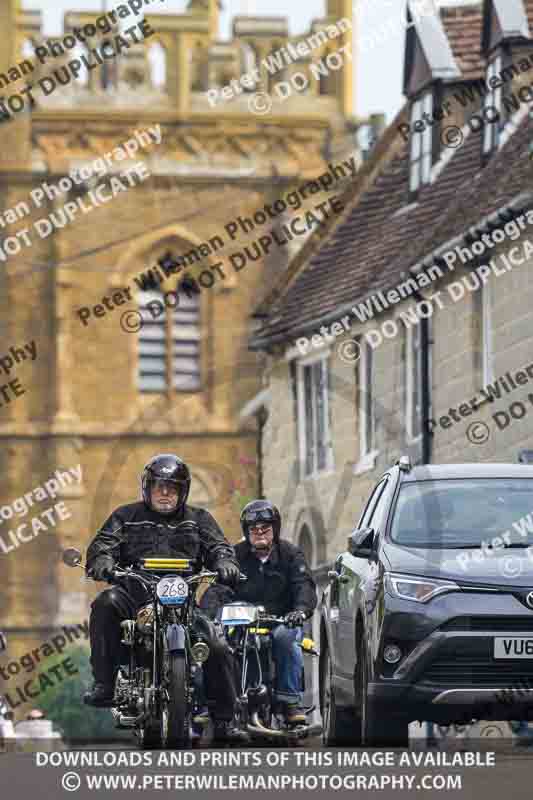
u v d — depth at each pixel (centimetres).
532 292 10438
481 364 11175
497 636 5519
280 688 6091
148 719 5244
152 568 5197
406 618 5538
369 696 5575
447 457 11612
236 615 6022
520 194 10288
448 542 5762
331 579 6506
